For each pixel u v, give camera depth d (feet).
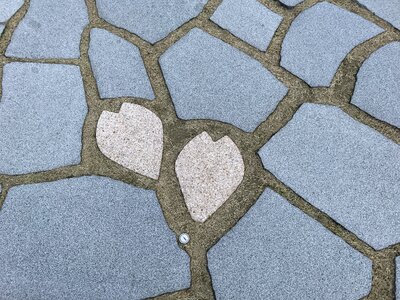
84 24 2.89
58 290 2.15
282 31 2.90
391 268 2.21
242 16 2.95
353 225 2.31
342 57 2.80
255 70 2.75
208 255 2.23
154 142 2.51
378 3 3.03
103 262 2.21
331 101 2.65
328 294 2.16
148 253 2.23
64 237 2.25
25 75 2.67
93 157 2.45
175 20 2.93
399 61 2.79
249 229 2.29
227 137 2.52
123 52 2.79
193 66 2.75
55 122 2.54
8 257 2.20
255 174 2.43
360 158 2.48
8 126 2.52
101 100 2.61
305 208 2.35
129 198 2.35
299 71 2.75
